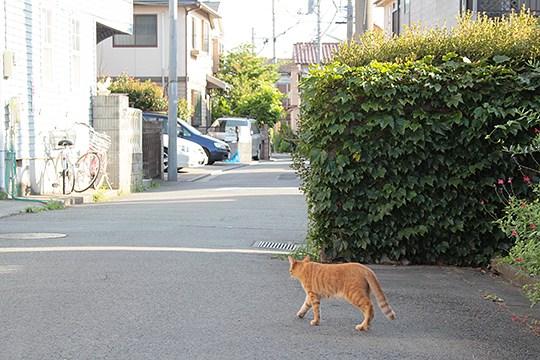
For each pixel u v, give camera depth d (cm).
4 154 1556
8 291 766
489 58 966
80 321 660
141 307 715
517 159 946
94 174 1864
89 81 1994
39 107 1692
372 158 945
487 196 956
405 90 930
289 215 1479
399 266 972
